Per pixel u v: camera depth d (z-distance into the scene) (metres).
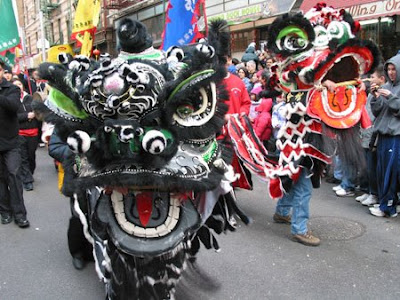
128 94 1.92
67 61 2.21
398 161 4.22
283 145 3.67
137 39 2.22
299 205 3.80
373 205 4.79
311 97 3.48
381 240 3.89
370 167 4.68
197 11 3.86
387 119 4.23
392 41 7.70
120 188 2.06
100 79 1.91
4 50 6.82
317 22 3.47
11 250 3.95
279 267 3.41
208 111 2.14
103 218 2.13
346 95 3.49
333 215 4.57
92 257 3.59
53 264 3.62
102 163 2.01
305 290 3.04
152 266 2.24
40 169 7.53
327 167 3.93
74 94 2.05
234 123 4.03
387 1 6.90
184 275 2.74
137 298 2.26
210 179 2.10
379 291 3.01
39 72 2.08
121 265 2.25
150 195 2.14
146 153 1.96
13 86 4.41
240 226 4.33
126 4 17.25
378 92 4.18
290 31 3.41
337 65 3.52
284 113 3.67
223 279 3.22
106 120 1.98
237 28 11.98
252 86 7.00
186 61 2.13
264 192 5.49
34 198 5.70
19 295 3.13
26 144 6.04
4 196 4.64
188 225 2.16
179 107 2.08
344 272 3.30
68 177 2.19
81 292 3.15
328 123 3.44
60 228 4.50
